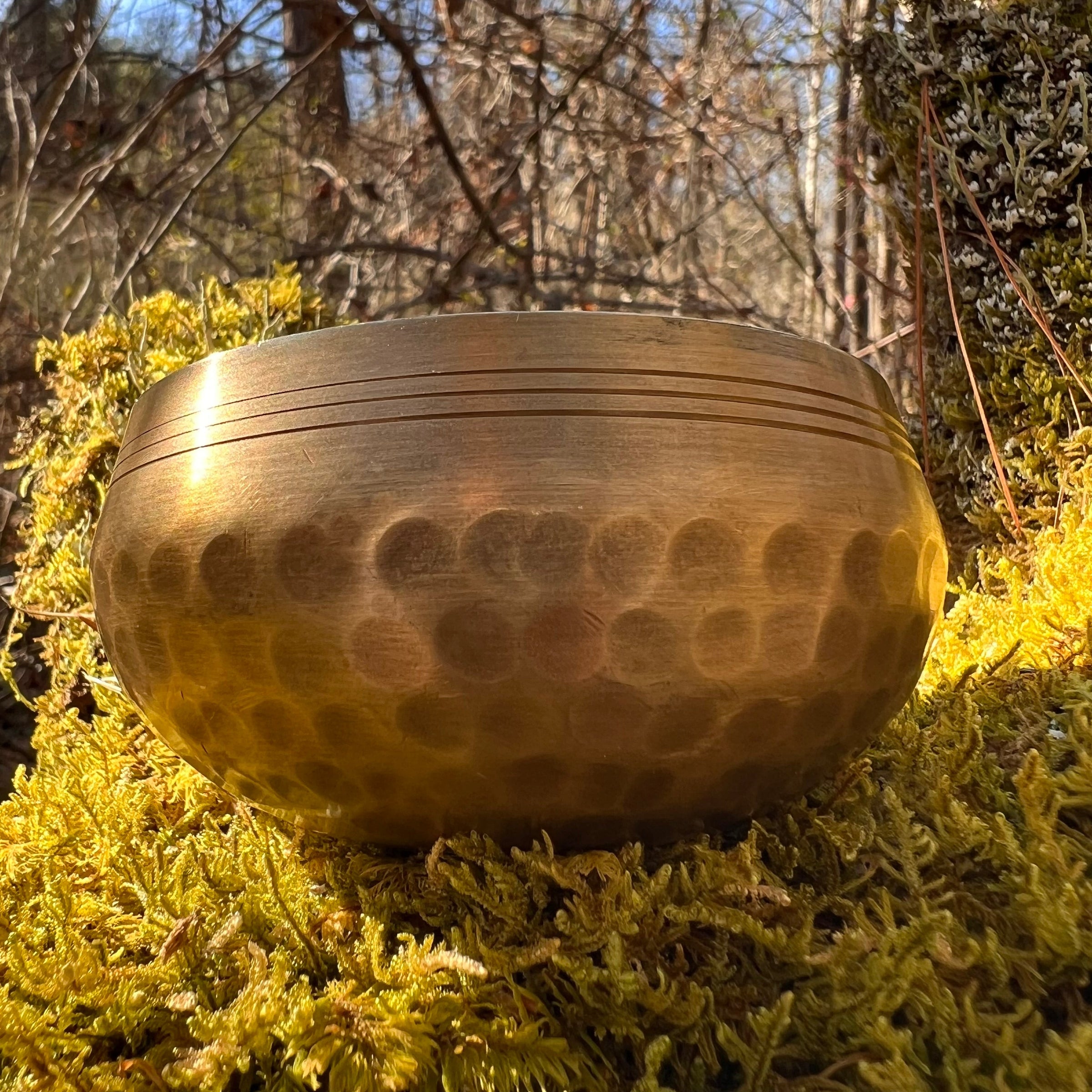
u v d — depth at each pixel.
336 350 0.14
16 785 0.23
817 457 0.15
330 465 0.14
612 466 0.13
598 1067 0.14
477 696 0.13
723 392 0.14
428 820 0.15
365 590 0.13
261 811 0.18
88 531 0.30
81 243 0.73
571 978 0.14
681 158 0.82
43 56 0.71
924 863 0.16
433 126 0.61
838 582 0.15
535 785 0.14
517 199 0.71
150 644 0.15
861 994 0.14
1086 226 0.30
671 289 0.74
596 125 0.82
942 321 0.36
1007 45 0.32
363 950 0.14
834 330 0.82
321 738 0.14
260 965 0.14
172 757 0.22
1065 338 0.31
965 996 0.14
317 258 0.65
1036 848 0.16
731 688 0.14
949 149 0.32
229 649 0.14
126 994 0.14
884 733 0.21
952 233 0.34
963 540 0.35
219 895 0.17
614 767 0.14
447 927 0.15
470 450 0.13
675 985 0.14
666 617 0.13
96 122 0.62
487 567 0.13
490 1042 0.14
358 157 0.79
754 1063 0.13
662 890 0.15
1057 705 0.22
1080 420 0.30
